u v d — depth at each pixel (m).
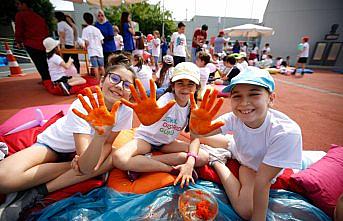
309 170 1.79
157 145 2.06
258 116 1.38
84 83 4.94
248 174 1.72
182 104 1.94
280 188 1.76
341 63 14.45
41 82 5.71
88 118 1.23
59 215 1.42
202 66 4.75
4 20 14.84
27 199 1.47
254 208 1.42
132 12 24.05
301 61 11.09
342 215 1.27
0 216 1.35
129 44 6.60
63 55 6.18
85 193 1.65
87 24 5.21
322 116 4.12
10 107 3.76
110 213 1.42
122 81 1.64
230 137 2.26
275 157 1.38
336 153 2.01
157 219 1.43
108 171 1.82
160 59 13.76
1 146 1.71
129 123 1.88
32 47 4.90
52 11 19.61
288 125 1.43
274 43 17.09
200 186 1.74
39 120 2.30
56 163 1.62
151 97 1.39
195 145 1.92
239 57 6.50
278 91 6.44
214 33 28.66
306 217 1.50
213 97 1.37
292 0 15.57
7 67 8.34
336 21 14.28
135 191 1.62
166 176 1.72
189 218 1.35
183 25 6.52
